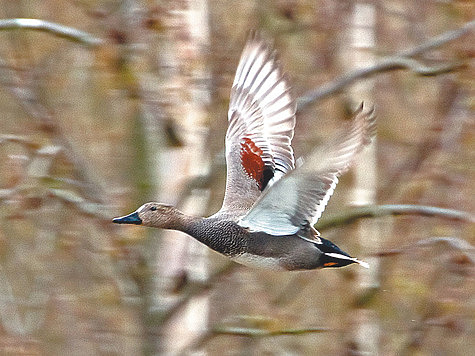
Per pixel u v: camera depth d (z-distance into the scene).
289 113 12.45
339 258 11.92
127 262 15.47
